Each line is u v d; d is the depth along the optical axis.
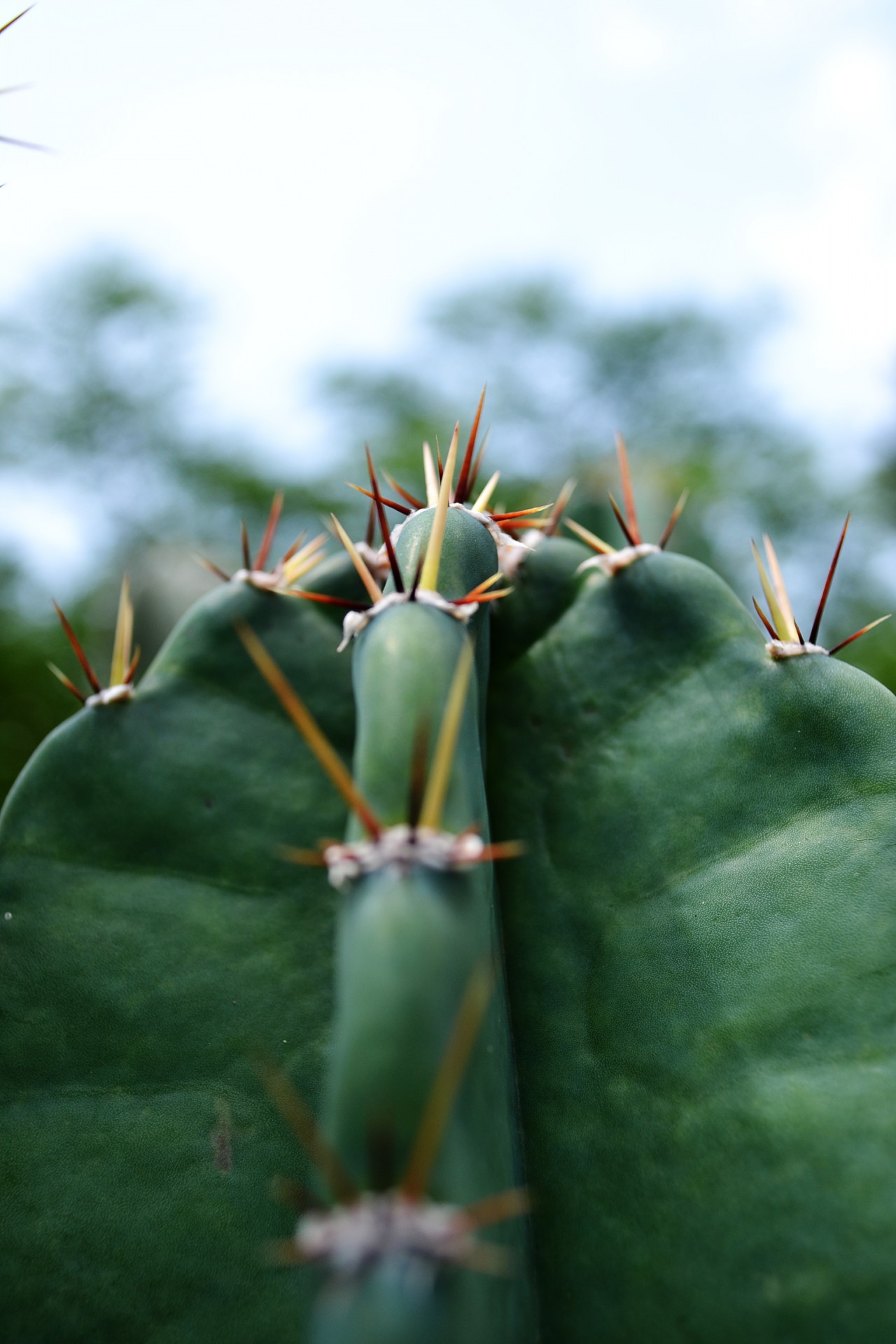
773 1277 0.22
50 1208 0.24
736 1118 0.23
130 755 0.27
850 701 0.25
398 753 0.21
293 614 0.27
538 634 0.27
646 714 0.26
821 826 0.24
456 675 0.22
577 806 0.26
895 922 0.24
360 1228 0.19
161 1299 0.24
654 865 0.25
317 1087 0.25
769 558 0.26
